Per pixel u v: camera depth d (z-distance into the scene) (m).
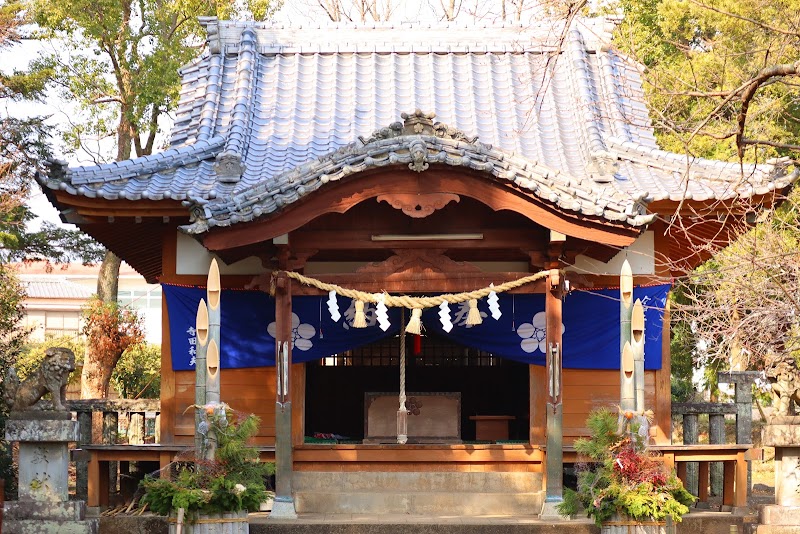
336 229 11.77
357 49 15.40
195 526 9.83
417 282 11.66
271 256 11.66
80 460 12.52
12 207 15.40
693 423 13.66
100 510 12.07
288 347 11.56
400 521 11.02
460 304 12.59
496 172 10.81
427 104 14.33
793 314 9.85
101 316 21.89
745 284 9.92
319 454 12.34
